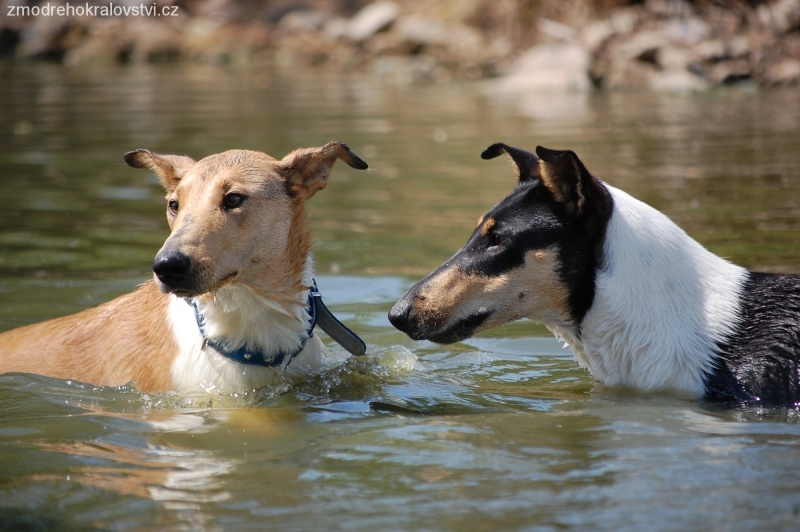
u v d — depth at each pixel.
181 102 23.64
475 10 31.91
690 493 4.90
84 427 6.24
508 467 5.34
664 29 27.20
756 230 10.70
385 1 36.62
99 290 9.46
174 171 7.34
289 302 7.12
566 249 6.89
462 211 12.59
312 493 5.03
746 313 6.86
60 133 18.70
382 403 6.81
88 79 29.44
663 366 6.82
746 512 4.67
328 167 7.27
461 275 6.99
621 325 6.91
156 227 11.95
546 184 6.88
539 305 7.02
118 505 4.90
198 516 4.75
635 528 4.53
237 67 33.06
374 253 10.79
